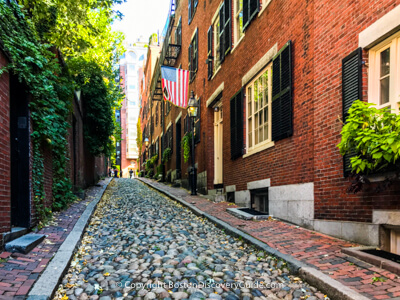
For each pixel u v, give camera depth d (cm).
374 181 463
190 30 1686
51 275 368
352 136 446
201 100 1447
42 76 607
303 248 495
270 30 802
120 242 581
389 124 412
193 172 1385
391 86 455
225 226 691
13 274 363
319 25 597
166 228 700
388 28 439
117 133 2425
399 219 418
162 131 2630
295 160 678
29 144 563
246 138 959
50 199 727
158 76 2700
